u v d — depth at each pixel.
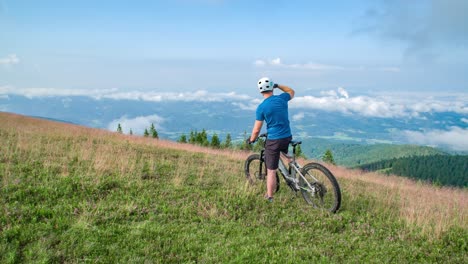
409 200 9.55
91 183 7.45
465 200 11.36
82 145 12.91
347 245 5.38
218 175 10.07
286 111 7.18
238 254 4.80
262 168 9.18
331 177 6.86
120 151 12.16
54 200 6.40
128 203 6.52
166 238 5.16
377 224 6.57
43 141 13.14
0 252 4.32
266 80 7.07
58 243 4.75
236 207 6.91
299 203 7.45
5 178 7.20
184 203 6.97
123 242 4.89
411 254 5.18
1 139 12.45
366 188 11.12
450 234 6.07
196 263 4.58
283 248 5.10
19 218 5.33
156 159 11.69
